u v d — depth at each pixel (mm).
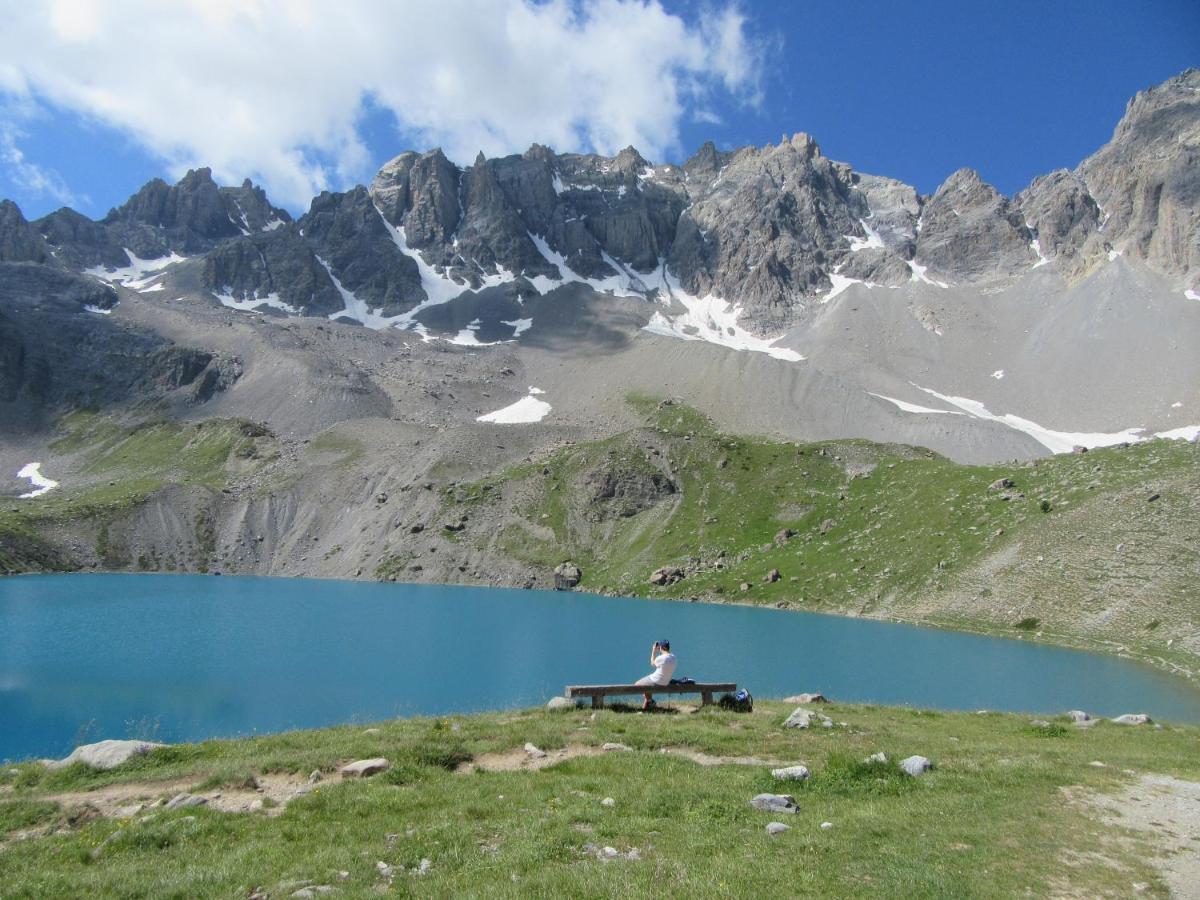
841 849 15938
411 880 14578
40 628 98938
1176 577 93062
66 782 22125
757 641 95438
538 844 15953
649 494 193625
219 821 18141
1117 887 14500
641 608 132750
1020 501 129875
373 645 90062
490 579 175250
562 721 28531
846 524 155625
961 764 23453
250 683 67062
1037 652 86438
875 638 97562
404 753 22922
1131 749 28359
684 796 19469
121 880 14781
